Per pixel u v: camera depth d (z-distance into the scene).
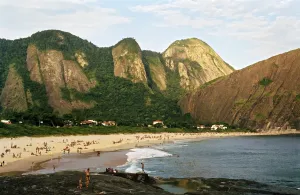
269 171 54.66
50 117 146.12
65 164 55.97
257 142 137.50
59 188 31.23
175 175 49.06
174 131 192.62
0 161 55.62
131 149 92.25
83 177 37.53
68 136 123.88
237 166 60.84
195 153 86.88
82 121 176.25
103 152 80.69
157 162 64.94
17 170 47.81
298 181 45.44
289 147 111.00
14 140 95.88
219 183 40.62
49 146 84.44
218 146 113.88
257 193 35.56
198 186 39.31
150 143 120.19
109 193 30.19
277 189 37.41
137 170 52.69
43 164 54.81
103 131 150.88
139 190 32.91
